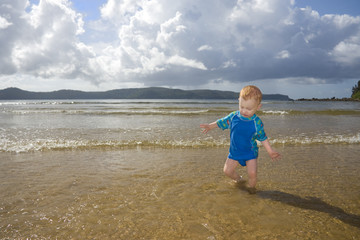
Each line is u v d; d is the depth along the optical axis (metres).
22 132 7.33
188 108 23.14
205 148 5.28
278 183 3.11
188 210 2.29
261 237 1.82
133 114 15.46
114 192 2.75
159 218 2.12
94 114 15.34
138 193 2.72
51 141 5.84
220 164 4.01
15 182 3.05
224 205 2.42
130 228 1.94
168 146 5.44
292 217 2.16
